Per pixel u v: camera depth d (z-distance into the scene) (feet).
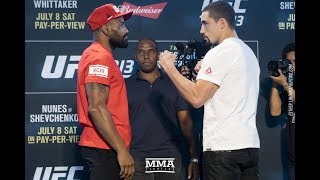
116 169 20.34
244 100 20.30
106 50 20.90
